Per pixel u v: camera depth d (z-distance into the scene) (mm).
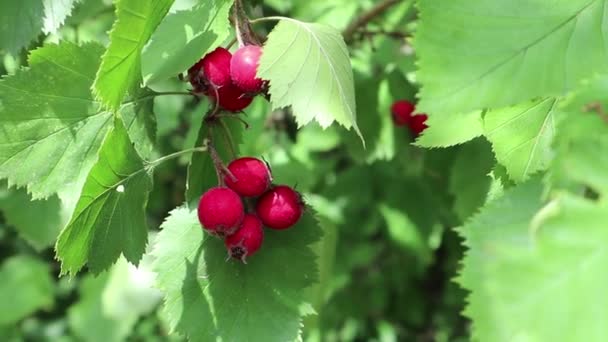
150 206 796
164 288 414
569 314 275
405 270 849
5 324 838
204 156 422
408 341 908
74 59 422
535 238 284
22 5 448
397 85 561
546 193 343
